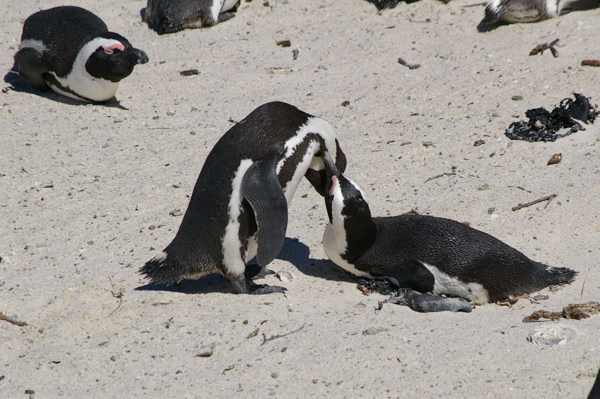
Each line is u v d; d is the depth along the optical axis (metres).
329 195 16.52
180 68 34.59
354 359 13.27
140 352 14.18
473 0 38.62
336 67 33.59
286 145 16.05
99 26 30.92
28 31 30.14
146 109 30.34
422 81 31.19
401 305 15.98
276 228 15.22
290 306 16.00
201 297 16.64
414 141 25.84
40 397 12.86
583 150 23.92
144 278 16.73
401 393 12.15
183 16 38.25
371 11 39.44
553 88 28.69
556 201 20.58
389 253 16.75
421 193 22.17
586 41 32.19
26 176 24.14
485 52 33.00
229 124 28.48
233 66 34.50
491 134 25.70
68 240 20.00
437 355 13.20
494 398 11.80
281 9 40.81
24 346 14.91
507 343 13.48
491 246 16.20
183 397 12.55
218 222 15.82
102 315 15.82
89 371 13.62
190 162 25.27
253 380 12.88
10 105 29.98
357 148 25.78
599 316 14.45
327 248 17.56
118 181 23.98
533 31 34.12
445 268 16.19
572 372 12.31
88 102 30.80
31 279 17.72
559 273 16.62
